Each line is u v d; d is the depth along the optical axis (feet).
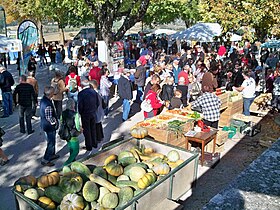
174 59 45.03
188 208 17.85
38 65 72.69
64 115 21.38
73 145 21.56
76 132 21.54
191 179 19.11
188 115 25.58
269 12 25.71
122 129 30.66
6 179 20.75
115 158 18.06
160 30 101.71
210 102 24.67
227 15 26.78
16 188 14.69
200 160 23.13
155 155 19.56
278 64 39.37
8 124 31.94
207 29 56.08
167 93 30.91
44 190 14.84
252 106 33.63
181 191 18.24
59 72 31.04
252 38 27.73
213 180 20.94
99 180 15.48
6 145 26.40
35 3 79.66
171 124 23.11
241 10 26.84
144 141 20.89
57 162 23.24
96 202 14.58
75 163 16.55
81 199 13.88
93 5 47.98
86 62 42.73
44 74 61.36
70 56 77.82
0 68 33.71
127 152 18.57
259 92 43.42
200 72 40.65
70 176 15.14
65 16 85.15
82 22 88.12
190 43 75.00
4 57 66.08
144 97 31.40
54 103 30.07
